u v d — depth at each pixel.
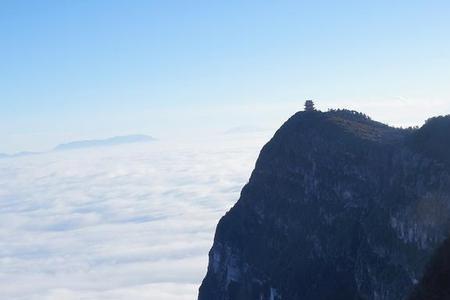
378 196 136.25
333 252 146.12
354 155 154.12
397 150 137.00
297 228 164.50
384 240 120.62
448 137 119.88
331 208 154.38
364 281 125.50
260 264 171.12
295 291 150.50
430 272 62.81
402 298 105.69
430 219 107.38
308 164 169.75
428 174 114.25
